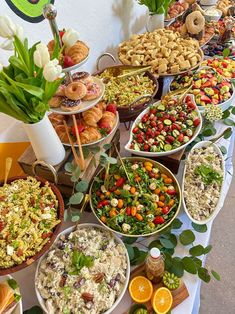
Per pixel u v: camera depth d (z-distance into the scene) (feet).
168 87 4.54
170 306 2.38
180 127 3.49
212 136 3.88
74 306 2.27
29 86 2.32
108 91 3.93
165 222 2.78
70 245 2.60
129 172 3.10
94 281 2.38
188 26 5.08
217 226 6.02
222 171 3.32
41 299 2.33
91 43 4.45
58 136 3.09
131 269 2.64
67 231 2.74
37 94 2.34
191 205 3.00
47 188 2.71
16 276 2.68
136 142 3.43
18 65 2.38
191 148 3.55
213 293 5.09
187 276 2.60
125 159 3.25
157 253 2.32
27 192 2.70
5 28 2.24
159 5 4.96
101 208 2.89
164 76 4.25
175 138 3.40
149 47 4.40
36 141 2.73
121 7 4.95
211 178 3.15
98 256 2.55
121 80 4.12
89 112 3.13
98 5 4.31
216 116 3.78
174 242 2.80
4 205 2.58
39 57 2.23
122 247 2.62
